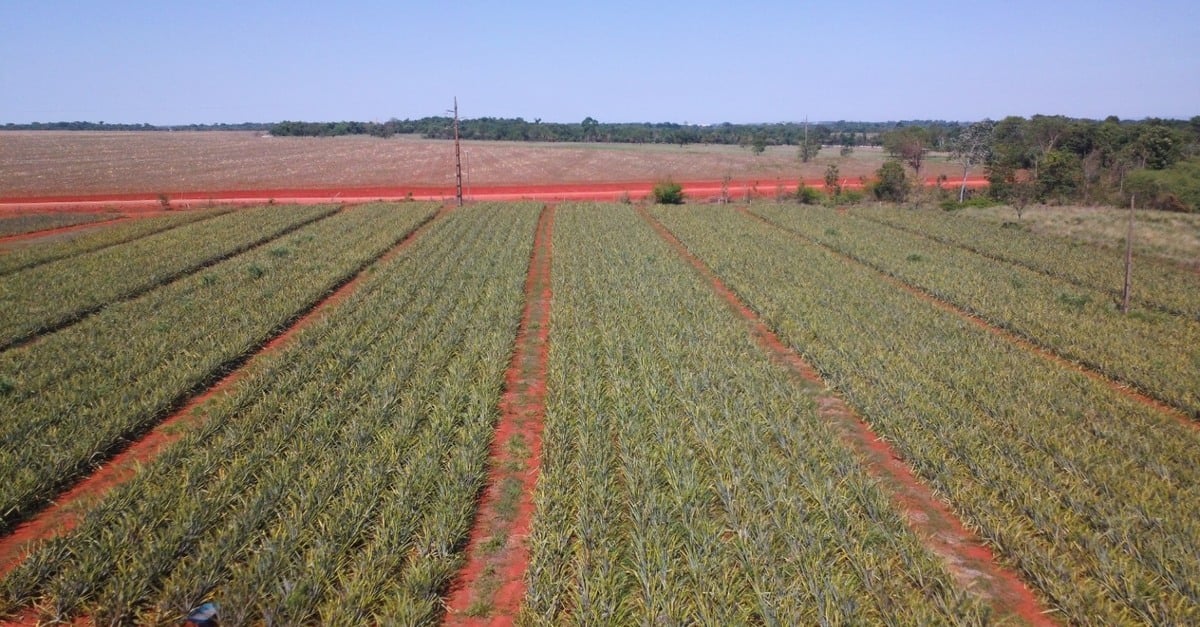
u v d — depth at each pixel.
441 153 130.88
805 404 15.74
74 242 36.50
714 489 11.96
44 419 14.49
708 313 23.75
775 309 24.28
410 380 17.45
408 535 10.59
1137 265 31.73
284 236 40.31
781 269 31.28
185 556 10.05
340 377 17.45
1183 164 73.31
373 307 24.28
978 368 18.28
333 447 13.48
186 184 86.50
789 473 12.52
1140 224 43.97
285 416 14.63
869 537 10.48
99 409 15.02
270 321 22.42
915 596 9.29
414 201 63.06
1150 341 20.92
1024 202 56.12
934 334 21.58
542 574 9.79
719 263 32.66
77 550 10.09
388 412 15.24
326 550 9.98
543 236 43.09
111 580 9.38
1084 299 25.58
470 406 15.42
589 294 26.80
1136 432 14.52
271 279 28.27
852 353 19.19
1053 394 16.42
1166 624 8.81
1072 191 63.25
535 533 10.65
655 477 12.20
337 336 20.72
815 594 9.15
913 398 15.85
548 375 18.17
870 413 15.29
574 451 13.45
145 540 10.20
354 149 140.12
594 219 49.50
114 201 69.50
